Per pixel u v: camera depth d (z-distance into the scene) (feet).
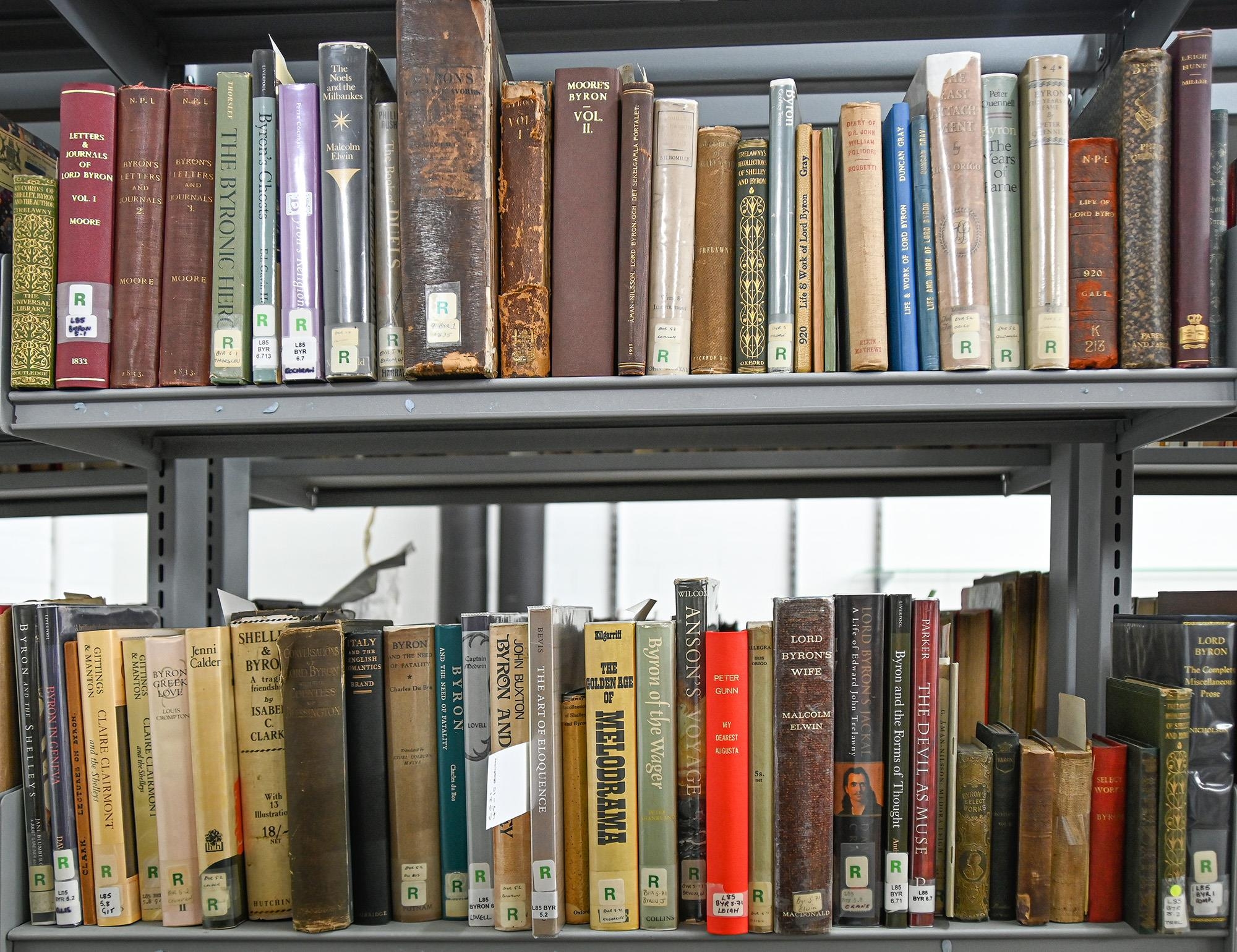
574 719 2.81
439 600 7.30
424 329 2.69
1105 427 3.59
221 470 4.09
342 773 2.79
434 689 2.89
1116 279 2.77
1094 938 2.75
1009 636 3.73
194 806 2.83
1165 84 2.74
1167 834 2.71
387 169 2.81
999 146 2.79
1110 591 3.59
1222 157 2.80
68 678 2.84
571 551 7.39
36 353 2.80
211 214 2.86
